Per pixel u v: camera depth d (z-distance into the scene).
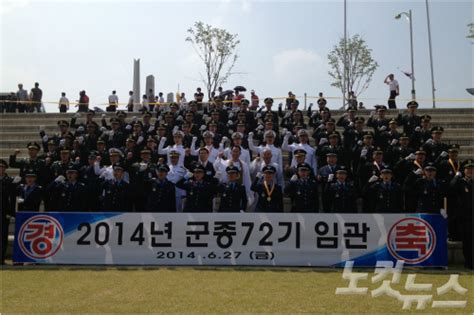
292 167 12.33
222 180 11.59
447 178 11.00
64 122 14.73
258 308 6.42
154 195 10.58
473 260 9.35
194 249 9.54
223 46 37.84
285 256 9.41
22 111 25.06
